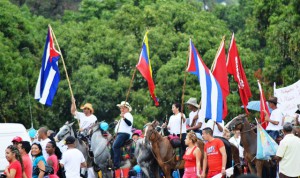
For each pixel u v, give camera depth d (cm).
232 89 9119
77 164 4372
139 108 9450
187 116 8888
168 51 9981
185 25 10538
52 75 5347
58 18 13400
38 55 10200
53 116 9594
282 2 9881
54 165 4200
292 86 5500
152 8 10862
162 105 9356
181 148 4850
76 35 10300
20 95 9306
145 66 5084
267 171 4722
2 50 9438
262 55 10531
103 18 12044
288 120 5341
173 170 4975
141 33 10419
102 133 5116
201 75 4759
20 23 10138
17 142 4025
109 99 9581
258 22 10294
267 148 4538
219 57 4934
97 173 5091
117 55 10069
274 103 4897
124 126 5059
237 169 4706
